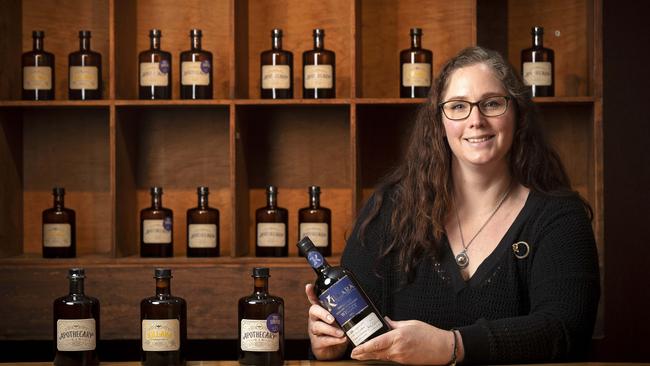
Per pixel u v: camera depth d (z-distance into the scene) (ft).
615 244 11.44
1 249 10.66
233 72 10.34
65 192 11.11
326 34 11.30
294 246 11.29
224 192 11.32
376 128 11.23
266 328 5.97
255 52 11.34
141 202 11.30
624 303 11.45
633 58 11.39
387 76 11.24
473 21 10.22
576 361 6.08
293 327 10.07
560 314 5.98
